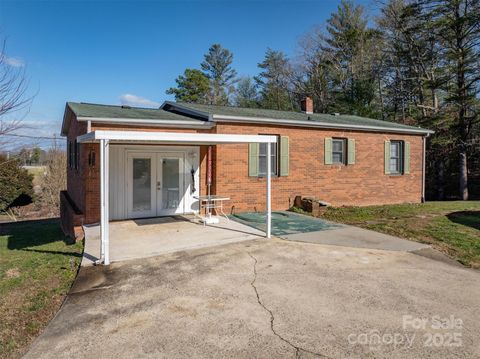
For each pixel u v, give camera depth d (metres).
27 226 15.73
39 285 5.39
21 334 3.82
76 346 3.47
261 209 11.83
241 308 4.31
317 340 3.55
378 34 28.52
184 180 10.98
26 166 22.11
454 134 20.39
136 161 10.30
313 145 12.91
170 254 6.68
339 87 32.44
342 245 7.38
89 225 9.25
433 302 4.48
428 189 22.61
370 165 14.52
